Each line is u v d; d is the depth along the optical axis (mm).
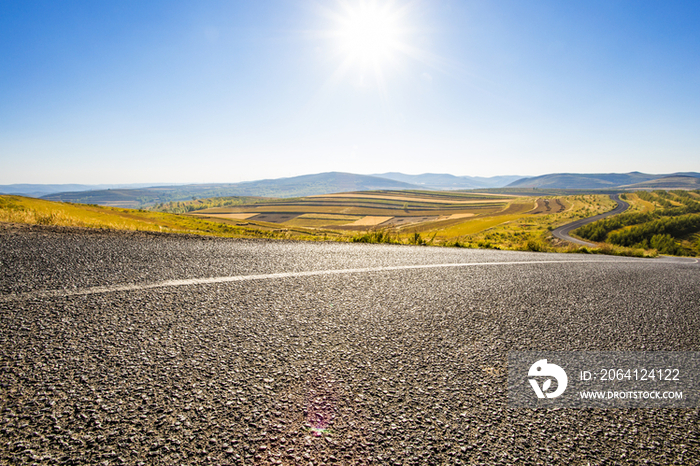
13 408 1195
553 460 1195
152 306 2279
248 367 1624
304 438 1200
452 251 7129
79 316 2018
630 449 1278
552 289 3795
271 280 3221
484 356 1967
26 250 3682
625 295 3791
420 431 1288
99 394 1318
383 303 2783
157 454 1069
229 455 1096
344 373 1650
